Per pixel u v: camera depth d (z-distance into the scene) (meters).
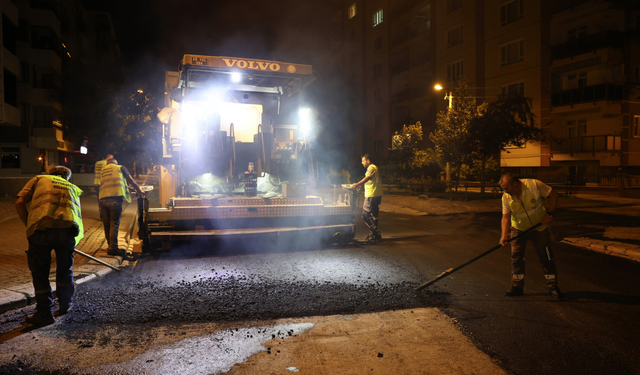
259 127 8.54
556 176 25.05
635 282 5.50
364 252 7.56
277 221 7.91
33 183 4.32
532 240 4.89
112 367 3.12
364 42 43.56
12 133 33.38
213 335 3.72
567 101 25.11
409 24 37.41
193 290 5.07
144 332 3.79
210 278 5.65
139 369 3.09
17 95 33.12
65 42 39.69
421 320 4.08
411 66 37.09
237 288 5.14
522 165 28.22
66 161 42.09
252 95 8.90
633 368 3.10
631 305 4.52
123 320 4.09
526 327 3.90
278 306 4.47
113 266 5.72
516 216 4.82
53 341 3.60
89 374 3.02
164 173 8.89
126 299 4.72
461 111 20.53
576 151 24.72
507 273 5.97
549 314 4.25
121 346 3.49
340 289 5.10
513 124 19.69
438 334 3.74
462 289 5.14
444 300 4.70
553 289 4.78
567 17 24.94
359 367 3.12
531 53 26.89
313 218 8.03
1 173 33.56
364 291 5.01
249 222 7.77
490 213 14.38
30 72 34.00
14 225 9.88
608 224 11.22
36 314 4.00
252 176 8.03
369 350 3.41
